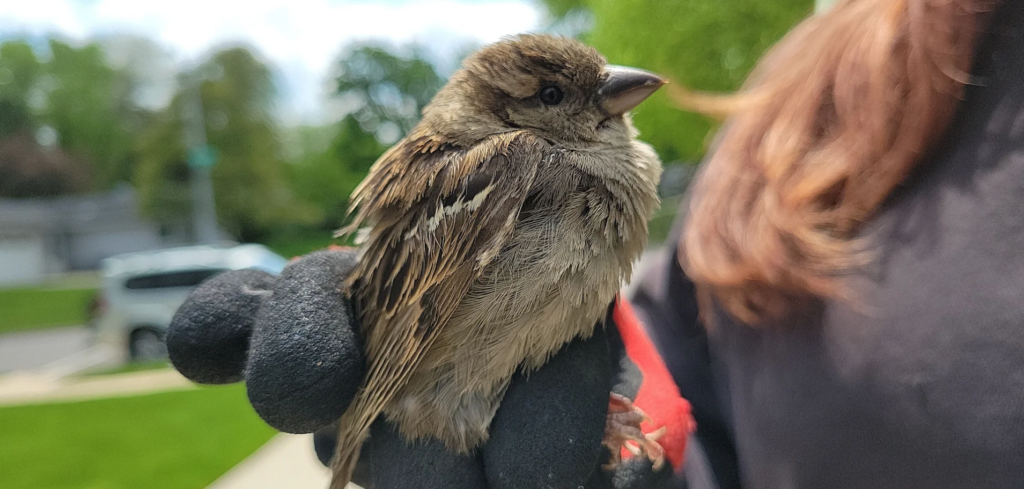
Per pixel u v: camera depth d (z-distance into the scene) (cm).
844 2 11
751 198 11
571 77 11
